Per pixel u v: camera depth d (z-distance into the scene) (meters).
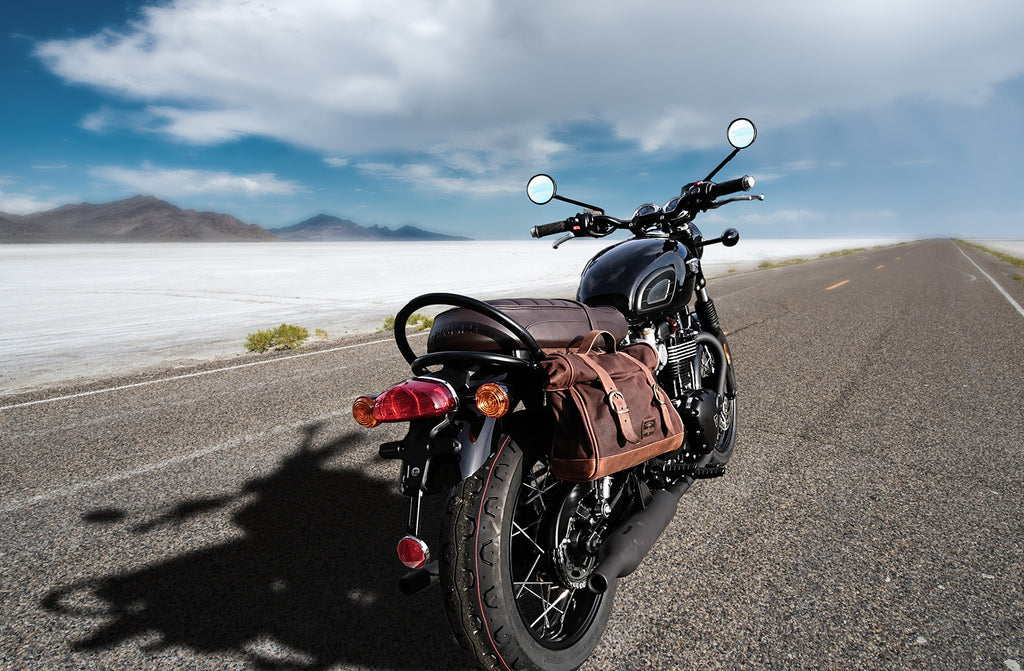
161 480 3.51
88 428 4.55
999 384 5.20
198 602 2.30
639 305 2.59
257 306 14.17
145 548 2.72
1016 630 1.99
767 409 4.65
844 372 5.80
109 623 2.18
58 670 1.93
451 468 1.77
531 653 1.65
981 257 36.72
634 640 2.00
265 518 2.99
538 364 1.86
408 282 20.98
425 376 1.80
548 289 16.06
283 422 4.59
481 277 22.67
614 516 2.21
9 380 6.61
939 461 3.52
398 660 1.95
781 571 2.39
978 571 2.36
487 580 1.59
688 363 2.96
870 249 62.38
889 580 2.31
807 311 10.41
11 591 2.40
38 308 14.03
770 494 3.12
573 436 1.76
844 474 3.36
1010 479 3.23
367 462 3.73
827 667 1.84
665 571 2.42
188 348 8.51
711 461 3.22
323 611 2.22
